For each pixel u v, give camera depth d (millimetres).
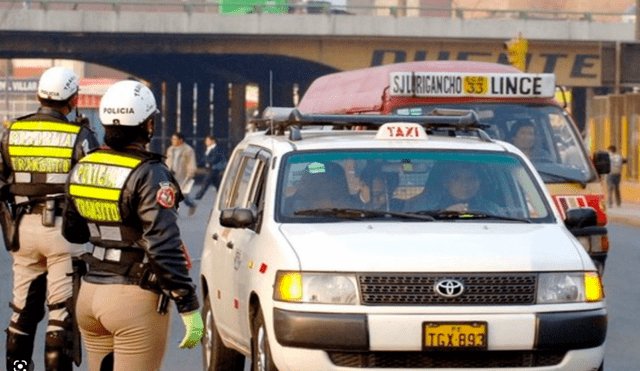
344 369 9359
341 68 78000
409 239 9711
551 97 17797
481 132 11555
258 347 10031
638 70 36531
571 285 9578
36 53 84750
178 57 92188
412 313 9297
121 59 93125
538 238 9930
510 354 9430
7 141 10508
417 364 9367
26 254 10539
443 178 10742
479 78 17781
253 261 10172
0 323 15812
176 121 106812
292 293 9430
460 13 77375
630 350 14211
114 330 7738
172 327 15789
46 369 10203
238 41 77062
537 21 77938
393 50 78062
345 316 9305
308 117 11781
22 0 75000
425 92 17875
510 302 9430
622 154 57844
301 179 10633
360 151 10891
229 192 12391
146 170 7613
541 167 17000
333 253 9531
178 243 7578
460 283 9391
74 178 7855
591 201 16703
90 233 7848
